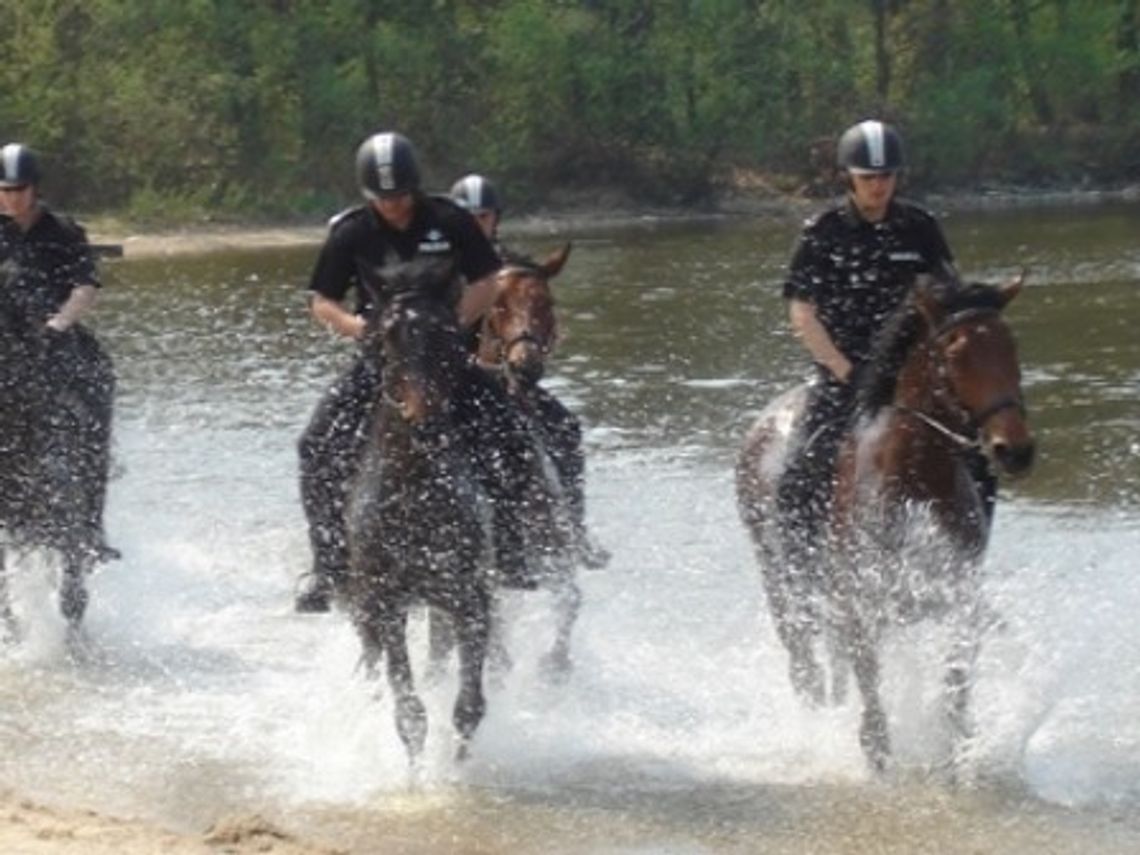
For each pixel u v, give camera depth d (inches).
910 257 390.6
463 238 400.8
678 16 2374.5
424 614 473.4
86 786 382.0
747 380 877.8
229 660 472.1
